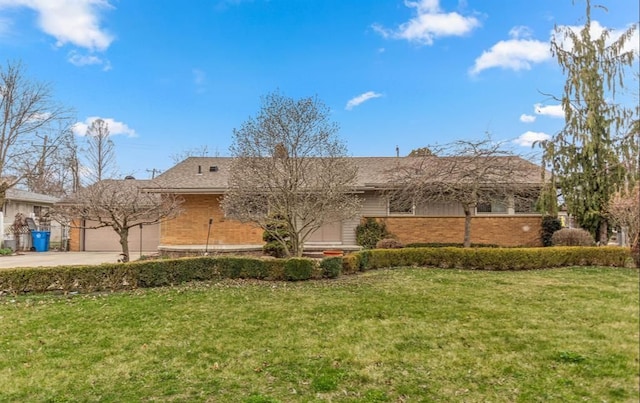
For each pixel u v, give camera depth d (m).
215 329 5.58
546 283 8.48
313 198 9.95
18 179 19.97
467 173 11.46
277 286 8.42
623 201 11.24
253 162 9.54
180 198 13.91
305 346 4.90
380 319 5.97
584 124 12.13
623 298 7.05
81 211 9.88
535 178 13.28
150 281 8.49
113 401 3.56
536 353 4.55
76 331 5.54
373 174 15.59
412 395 3.63
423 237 14.56
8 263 13.30
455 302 6.89
